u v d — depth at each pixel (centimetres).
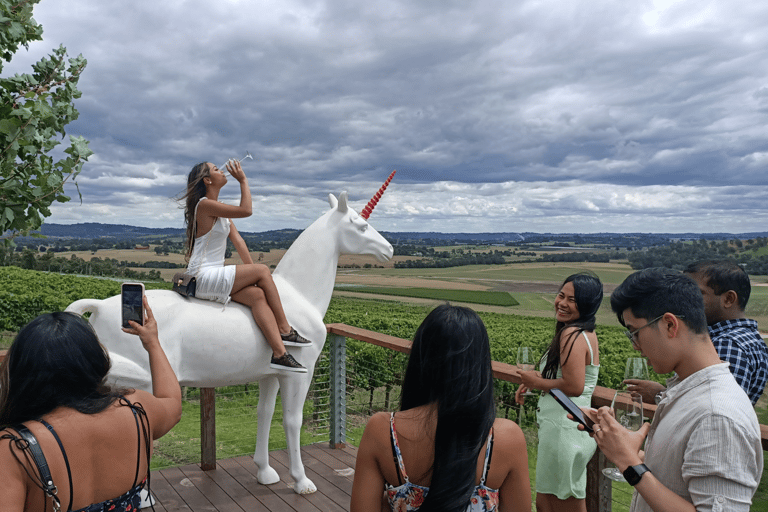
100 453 124
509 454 129
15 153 279
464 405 119
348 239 375
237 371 315
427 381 125
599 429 136
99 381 130
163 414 145
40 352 120
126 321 166
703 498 115
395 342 364
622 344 1548
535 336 1712
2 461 111
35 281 2623
